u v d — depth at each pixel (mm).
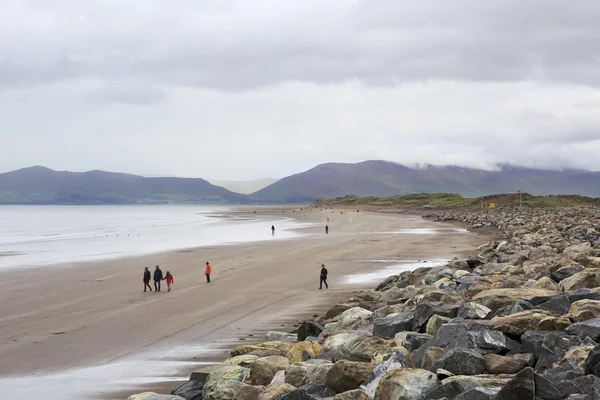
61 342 23719
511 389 8273
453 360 10625
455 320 13867
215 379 13109
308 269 46750
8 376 18750
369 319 20562
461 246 62938
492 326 12727
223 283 40125
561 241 41031
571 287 18609
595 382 8477
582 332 11555
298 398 10141
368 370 10734
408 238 77062
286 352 16016
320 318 26219
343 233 91812
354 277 41812
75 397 16234
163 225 144250
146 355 21188
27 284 41156
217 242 78500
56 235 105562
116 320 28172
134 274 45875
